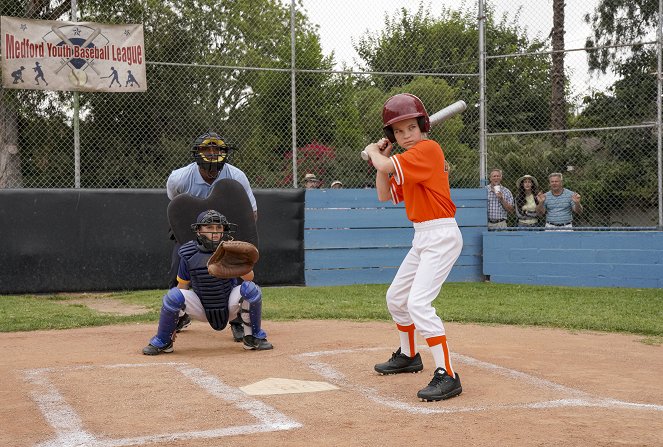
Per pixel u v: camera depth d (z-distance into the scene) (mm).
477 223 17438
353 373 6898
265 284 16156
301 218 16359
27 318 11125
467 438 4727
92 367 7164
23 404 5723
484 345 8516
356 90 16844
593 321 10633
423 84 17047
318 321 10758
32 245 14836
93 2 16594
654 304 12883
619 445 4551
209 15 16562
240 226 9078
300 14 16453
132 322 10758
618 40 18719
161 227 15586
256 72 16547
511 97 17891
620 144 16688
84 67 14828
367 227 16812
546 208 16734
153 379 6602
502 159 17828
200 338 9297
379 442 4664
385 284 16672
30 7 15922
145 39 16266
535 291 15047
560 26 17531
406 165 6078
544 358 7703
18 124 15844
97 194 15188
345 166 16891
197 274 7984
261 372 6938
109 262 15266
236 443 4672
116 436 4852
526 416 5266
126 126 16078
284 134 16531
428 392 5793
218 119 16562
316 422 5164
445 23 17281
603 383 6465
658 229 15688
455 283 16844
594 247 16094
